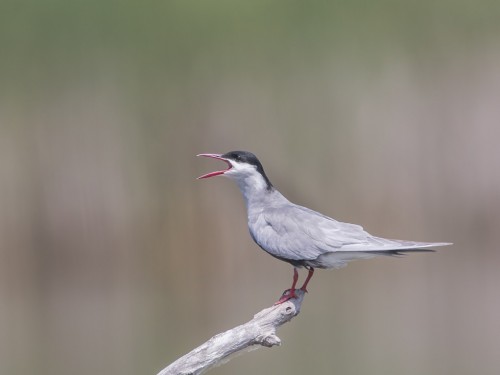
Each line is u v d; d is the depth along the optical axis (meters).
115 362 13.47
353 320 16.11
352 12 19.73
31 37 19.22
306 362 13.62
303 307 17.11
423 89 19.27
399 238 18.86
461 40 19.53
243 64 19.55
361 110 19.19
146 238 18.58
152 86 19.31
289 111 19.23
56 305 17.53
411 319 16.05
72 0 19.39
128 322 15.80
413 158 18.98
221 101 19.31
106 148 18.75
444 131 19.14
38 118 18.73
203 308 16.58
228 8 19.80
